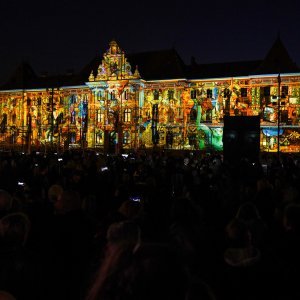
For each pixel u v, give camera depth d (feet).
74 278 21.94
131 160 91.66
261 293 19.74
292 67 229.45
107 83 266.98
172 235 16.96
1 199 26.40
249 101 232.53
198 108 244.42
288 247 20.93
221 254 22.81
